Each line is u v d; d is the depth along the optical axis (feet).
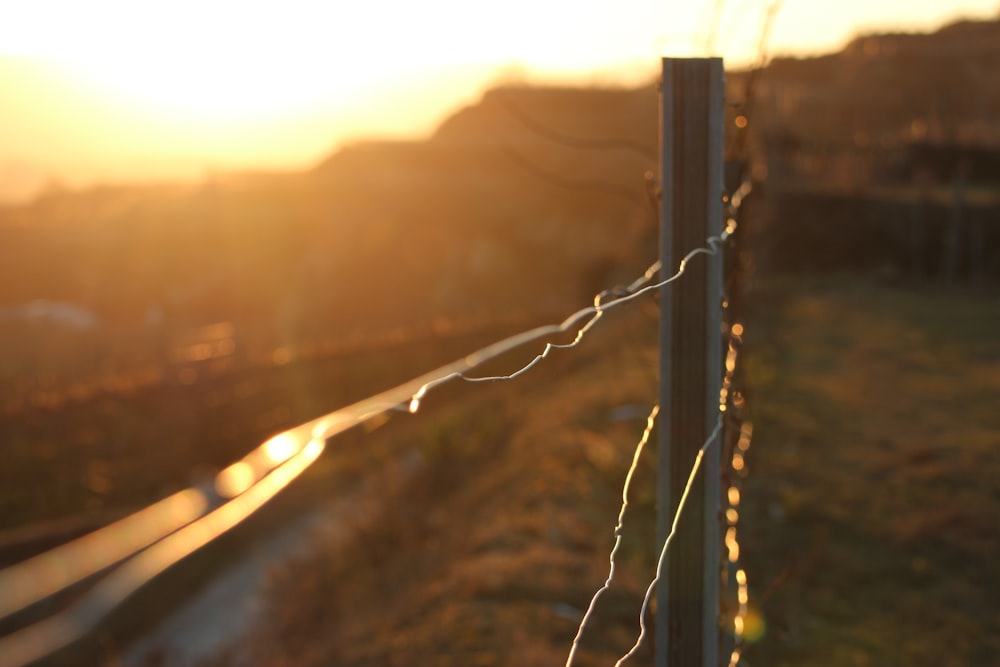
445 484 33.01
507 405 44.34
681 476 5.54
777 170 91.09
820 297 69.87
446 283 164.45
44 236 224.12
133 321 190.19
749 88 8.36
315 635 23.12
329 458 41.98
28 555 35.55
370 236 186.29
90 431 49.16
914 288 75.41
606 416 34.35
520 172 179.22
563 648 19.06
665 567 5.55
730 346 7.28
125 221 224.94
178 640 25.13
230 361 56.24
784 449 32.78
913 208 85.25
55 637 3.80
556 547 23.59
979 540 25.50
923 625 21.21
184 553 3.76
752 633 12.25
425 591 23.13
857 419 37.19
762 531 25.14
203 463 50.60
